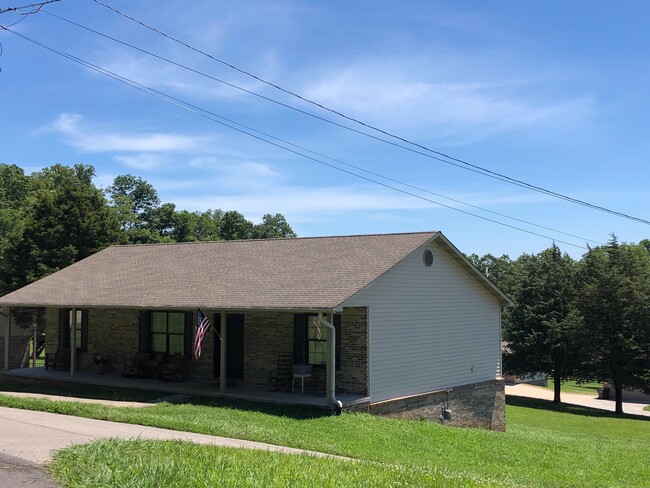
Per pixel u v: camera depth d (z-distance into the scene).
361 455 11.14
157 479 6.99
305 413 15.59
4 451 8.43
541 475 12.55
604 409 38.72
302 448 11.09
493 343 23.38
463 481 9.05
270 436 11.90
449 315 21.05
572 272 39.19
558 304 39.25
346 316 17.70
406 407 18.58
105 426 11.43
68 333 23.70
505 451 14.86
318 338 16.66
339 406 15.92
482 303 23.00
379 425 15.41
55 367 23.20
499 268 74.94
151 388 18.92
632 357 34.72
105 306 19.47
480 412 22.06
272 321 19.11
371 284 16.77
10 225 48.38
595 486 11.87
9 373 22.52
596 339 35.66
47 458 8.01
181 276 21.09
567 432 23.27
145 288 20.45
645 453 17.31
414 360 19.19
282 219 92.94
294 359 18.48
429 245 20.30
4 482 6.90
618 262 37.22
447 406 20.41
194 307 17.47
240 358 19.70
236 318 19.88
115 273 23.33
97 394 18.98
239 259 21.84
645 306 34.84
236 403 16.64
